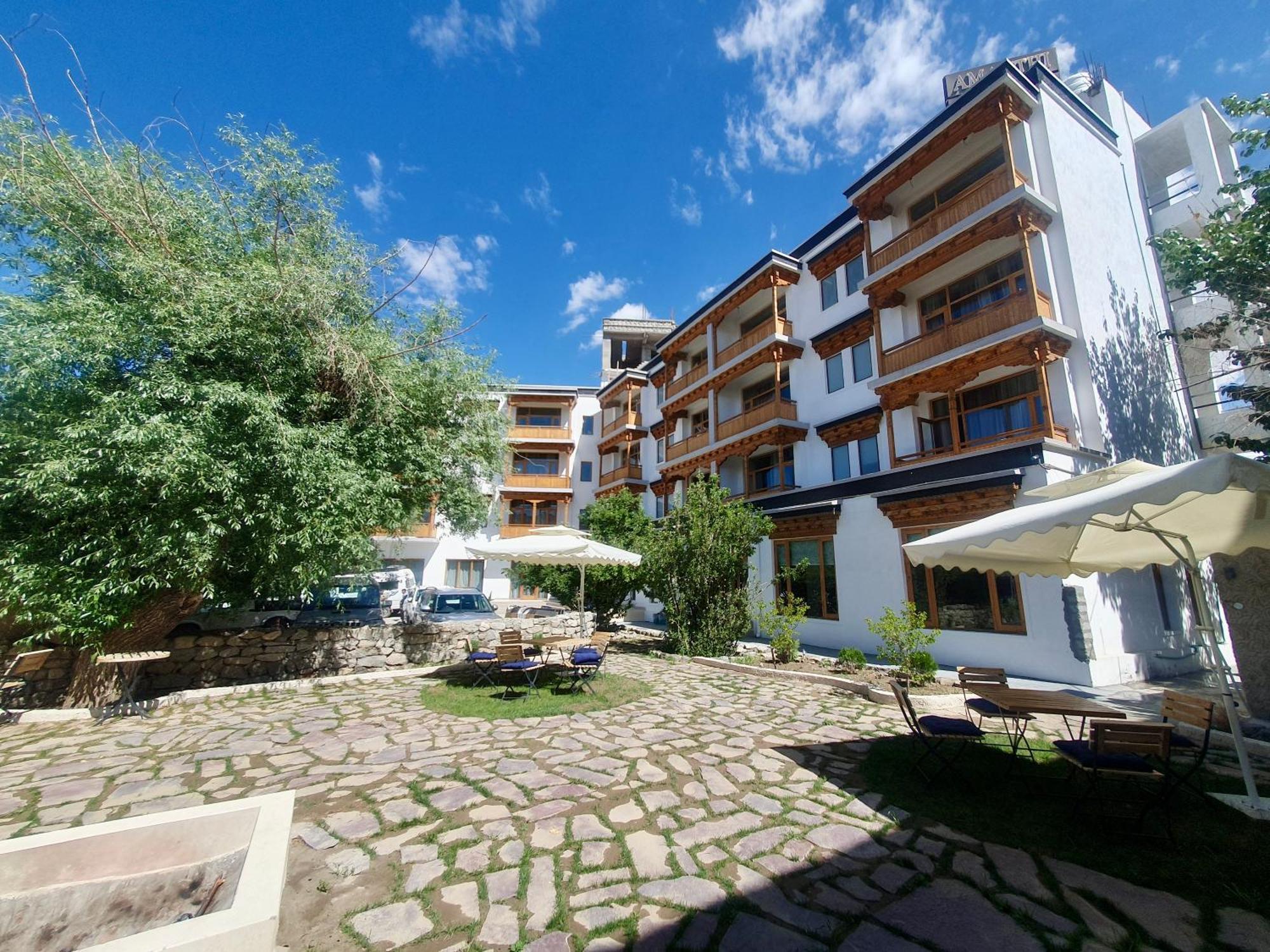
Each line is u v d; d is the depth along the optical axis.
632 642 15.09
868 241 15.02
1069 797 4.55
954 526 11.66
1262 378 13.36
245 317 7.58
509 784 4.84
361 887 3.22
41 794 4.56
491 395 12.73
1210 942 2.73
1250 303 10.52
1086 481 5.05
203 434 6.71
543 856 3.60
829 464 16.38
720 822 4.11
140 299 7.14
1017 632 10.38
